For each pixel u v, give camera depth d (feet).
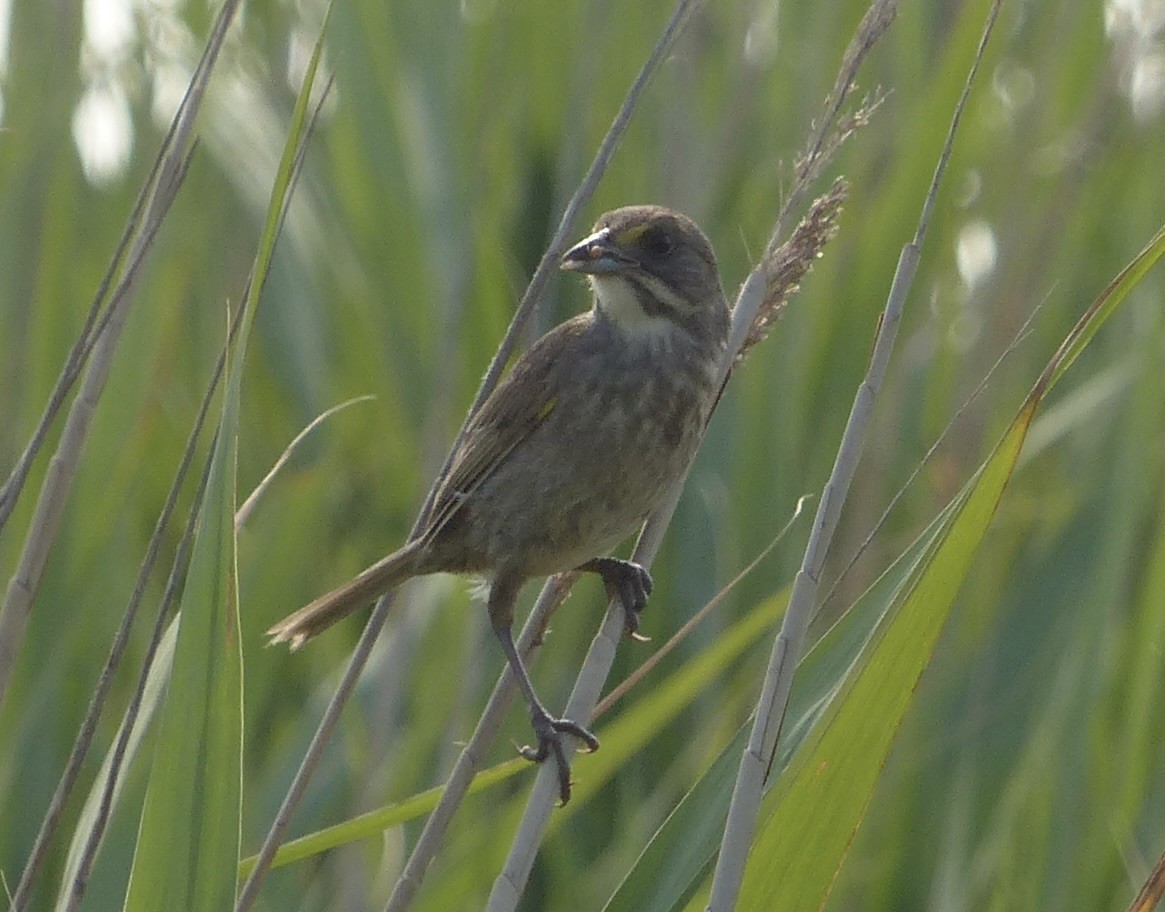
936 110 35.45
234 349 18.38
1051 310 37.24
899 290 19.56
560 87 40.52
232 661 16.80
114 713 32.71
